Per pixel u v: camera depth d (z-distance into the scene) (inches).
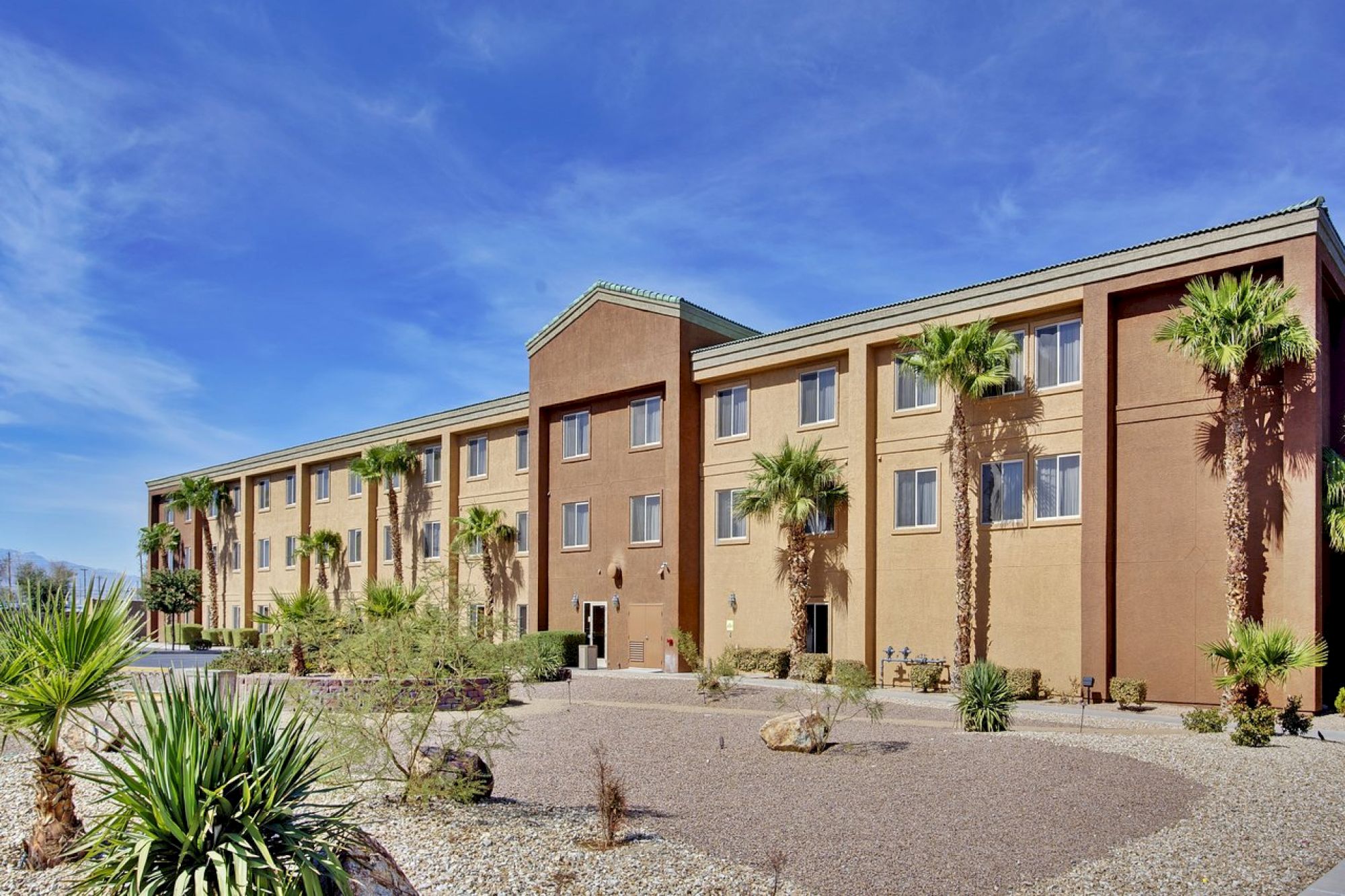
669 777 511.2
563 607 1358.3
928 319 994.1
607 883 317.7
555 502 1387.8
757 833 388.5
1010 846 368.8
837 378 1085.1
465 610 460.4
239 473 2143.2
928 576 985.5
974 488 955.3
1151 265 837.2
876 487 1039.0
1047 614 889.5
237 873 228.1
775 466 1047.0
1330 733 645.3
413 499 1686.8
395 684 417.4
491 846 353.4
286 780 265.4
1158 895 315.3
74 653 330.0
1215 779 481.7
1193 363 816.3
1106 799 441.7
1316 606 735.7
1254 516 775.7
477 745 426.0
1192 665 798.5
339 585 1841.8
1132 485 845.8
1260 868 341.7
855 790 468.8
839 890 318.3
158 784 244.1
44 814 324.2
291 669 899.4
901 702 837.2
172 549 2413.9
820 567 1069.1
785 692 869.2
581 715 762.2
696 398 1226.6
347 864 259.4
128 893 239.8
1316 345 728.3
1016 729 669.9
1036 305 912.3
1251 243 784.3
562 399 1365.7
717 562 1186.0
